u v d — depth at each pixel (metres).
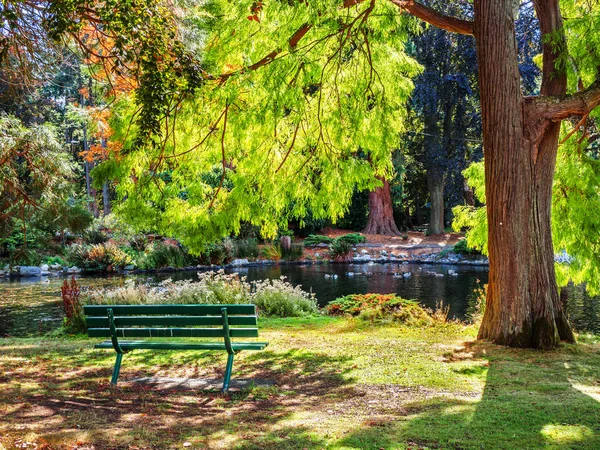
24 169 9.83
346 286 18.95
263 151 9.79
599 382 5.42
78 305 10.91
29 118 23.45
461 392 5.07
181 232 9.68
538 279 7.42
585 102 7.48
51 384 5.34
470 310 14.09
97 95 8.77
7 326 12.60
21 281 22.25
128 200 9.57
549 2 8.34
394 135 9.91
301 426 3.97
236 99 8.65
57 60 7.56
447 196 34.50
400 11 8.42
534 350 7.12
